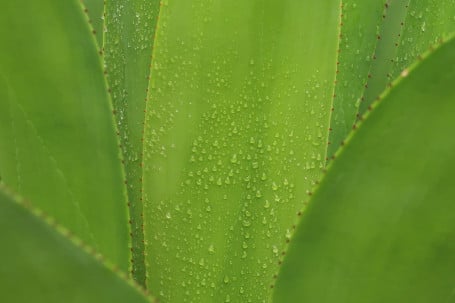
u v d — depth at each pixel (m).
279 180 0.67
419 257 0.60
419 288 0.61
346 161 0.57
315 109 0.67
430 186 0.58
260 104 0.67
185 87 0.67
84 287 0.54
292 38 0.66
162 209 0.69
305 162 0.67
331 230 0.59
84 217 0.66
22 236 0.53
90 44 0.64
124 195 0.66
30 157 0.65
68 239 0.53
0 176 0.65
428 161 0.57
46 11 0.62
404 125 0.56
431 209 0.59
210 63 0.67
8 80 0.64
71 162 0.65
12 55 0.63
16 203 0.52
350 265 0.60
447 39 0.54
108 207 0.66
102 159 0.65
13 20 0.62
